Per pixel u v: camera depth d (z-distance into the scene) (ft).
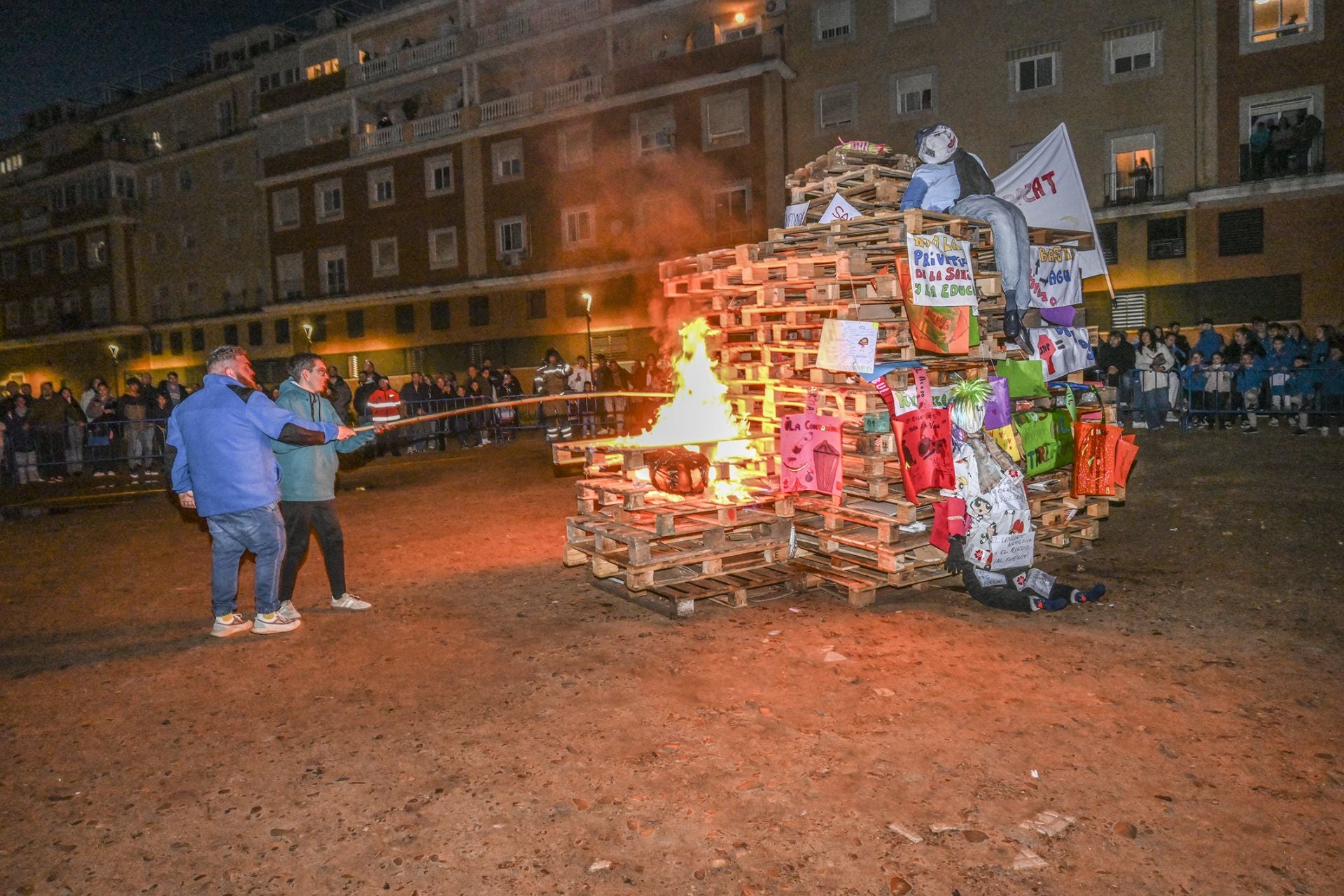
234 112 134.41
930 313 17.20
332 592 19.33
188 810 10.88
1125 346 49.60
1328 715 12.32
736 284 20.83
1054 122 75.72
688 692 13.96
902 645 15.66
